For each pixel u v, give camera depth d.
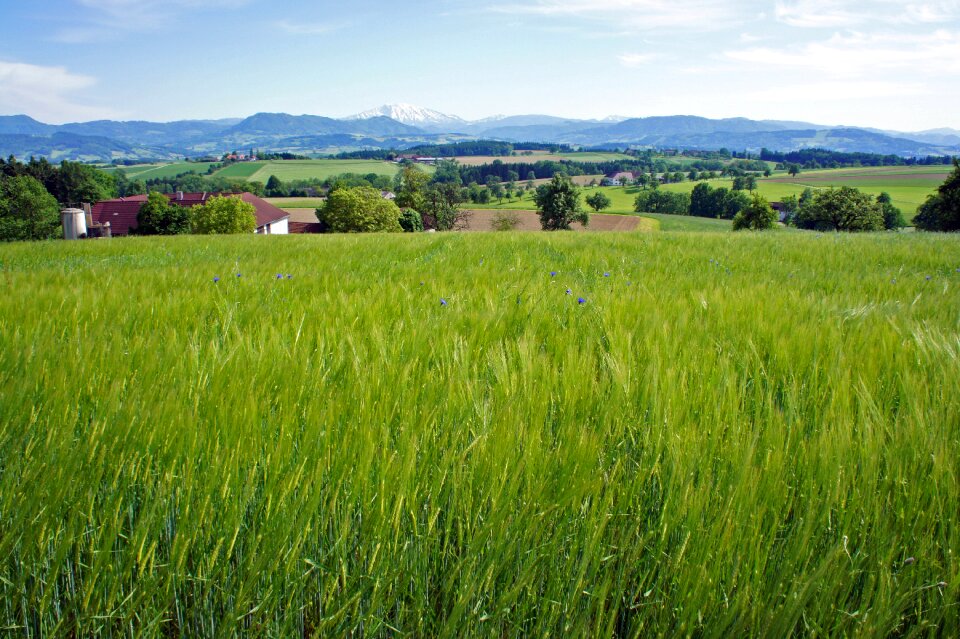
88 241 15.00
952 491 1.73
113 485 1.76
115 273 6.23
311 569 1.71
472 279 5.76
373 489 1.79
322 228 78.25
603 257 8.30
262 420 1.98
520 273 6.19
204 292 4.76
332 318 3.47
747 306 3.96
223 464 1.78
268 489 1.72
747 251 10.30
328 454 1.85
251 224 55.75
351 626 1.65
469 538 1.76
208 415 1.98
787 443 1.94
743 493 1.71
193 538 1.67
